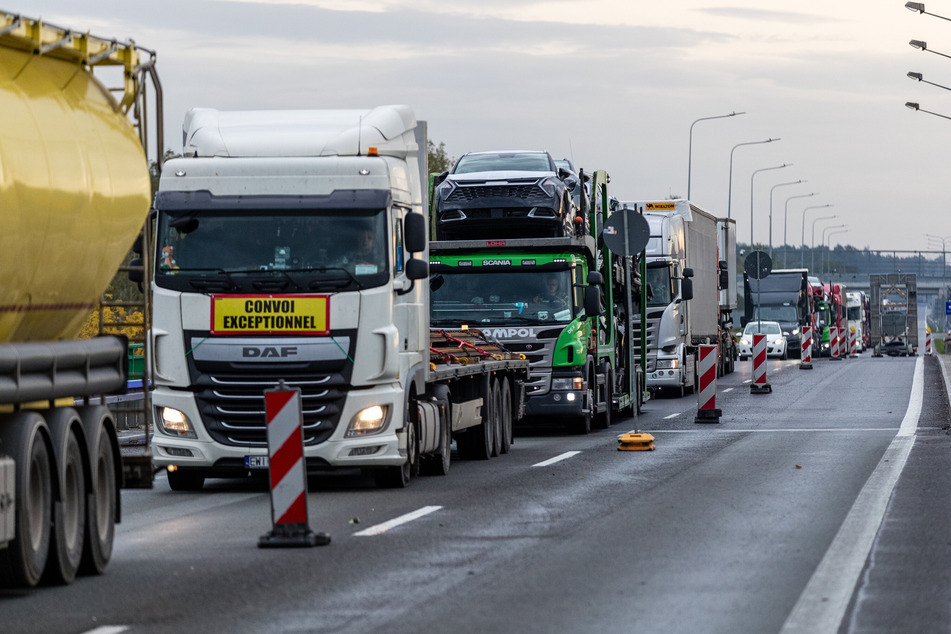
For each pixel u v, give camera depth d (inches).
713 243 4766.2
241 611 887.1
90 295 1093.1
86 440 1031.0
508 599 920.9
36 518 957.2
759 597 922.1
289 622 850.8
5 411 944.9
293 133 1627.7
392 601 916.0
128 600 930.1
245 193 1574.8
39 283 981.2
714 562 1063.6
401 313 1599.4
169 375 1572.3
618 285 2869.1
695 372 4170.8
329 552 1130.0
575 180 2596.0
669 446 2188.7
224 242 1568.7
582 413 2431.1
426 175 1779.0
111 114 1119.0
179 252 1573.6
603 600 915.4
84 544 1025.5
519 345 2416.3
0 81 945.5
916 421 2721.5
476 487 1619.1
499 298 2426.2
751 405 3326.8
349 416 1551.4
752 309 7534.5
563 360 2416.3
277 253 1562.5
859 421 2743.6
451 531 1243.8
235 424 1567.4
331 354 1545.3
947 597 919.7
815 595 927.7
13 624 851.4
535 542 1172.5
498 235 2458.2
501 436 2127.2
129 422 1697.8
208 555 1124.5
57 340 1046.4
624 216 2208.4
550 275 2426.2
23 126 951.6
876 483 1619.1
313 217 1567.4
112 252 1106.7
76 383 1028.5
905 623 836.6
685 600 912.9
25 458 932.6
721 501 1450.5
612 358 2751.0
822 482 1633.9
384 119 1659.7
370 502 1476.4
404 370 1604.3
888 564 1050.1
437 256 2438.5
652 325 3799.2
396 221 1605.6
